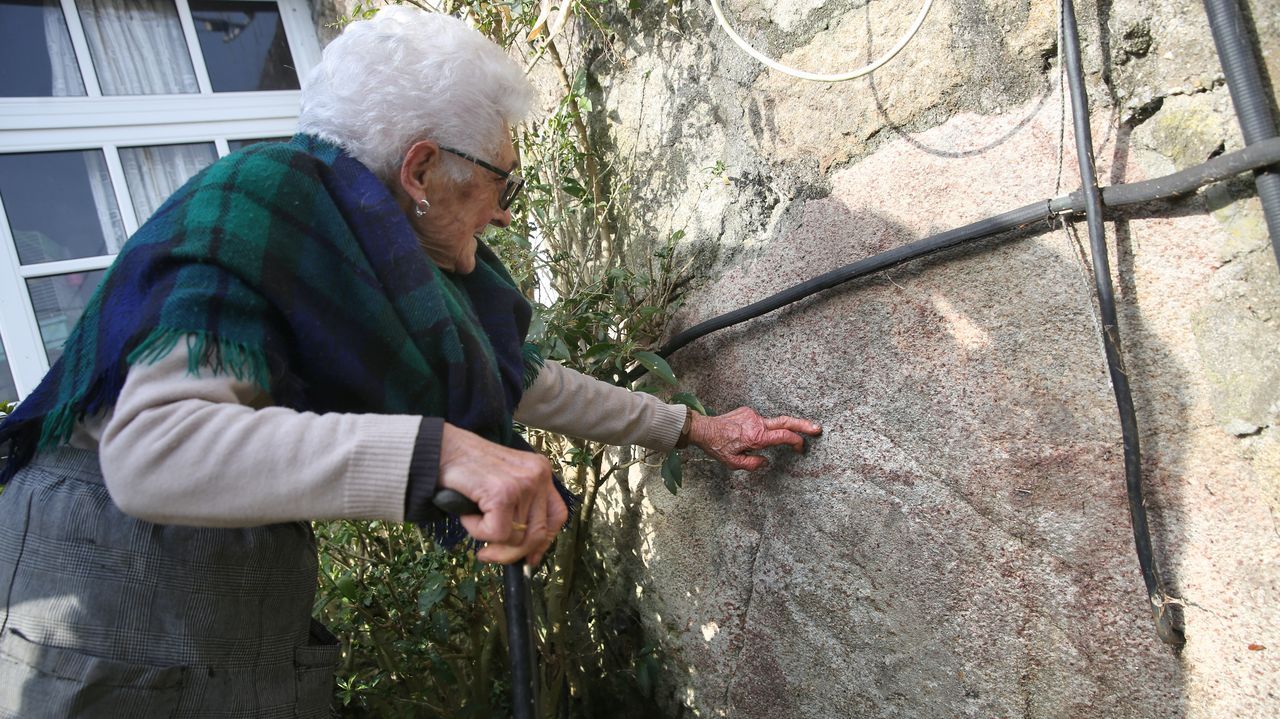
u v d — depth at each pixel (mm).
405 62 976
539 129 1934
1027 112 1037
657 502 1726
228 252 842
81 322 895
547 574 1937
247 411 798
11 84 2701
